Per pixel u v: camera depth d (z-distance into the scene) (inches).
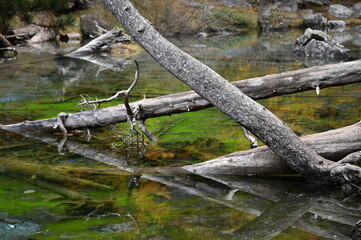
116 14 198.2
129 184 205.3
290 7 1272.1
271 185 206.4
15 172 217.5
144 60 644.1
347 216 172.7
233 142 266.7
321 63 605.3
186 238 151.9
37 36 824.3
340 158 212.5
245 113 193.9
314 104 358.9
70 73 524.7
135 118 262.7
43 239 151.0
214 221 166.4
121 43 767.7
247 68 562.9
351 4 1379.2
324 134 216.7
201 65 195.5
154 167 229.0
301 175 212.2
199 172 222.2
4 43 698.2
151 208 178.2
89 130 292.2
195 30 1014.4
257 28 1179.9
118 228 159.6
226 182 209.8
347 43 824.3
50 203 181.8
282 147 197.3
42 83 460.4
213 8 1139.3
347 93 399.5
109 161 237.3
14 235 153.9
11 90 422.9
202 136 279.6
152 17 994.1
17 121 313.7
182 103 258.8
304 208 180.4
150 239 151.2
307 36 706.8
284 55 699.4
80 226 161.3
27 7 686.5
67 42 836.0
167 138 276.7
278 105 357.1
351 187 194.9
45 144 265.3
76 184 204.2
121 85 450.9
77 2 973.2
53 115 330.0
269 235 154.6
